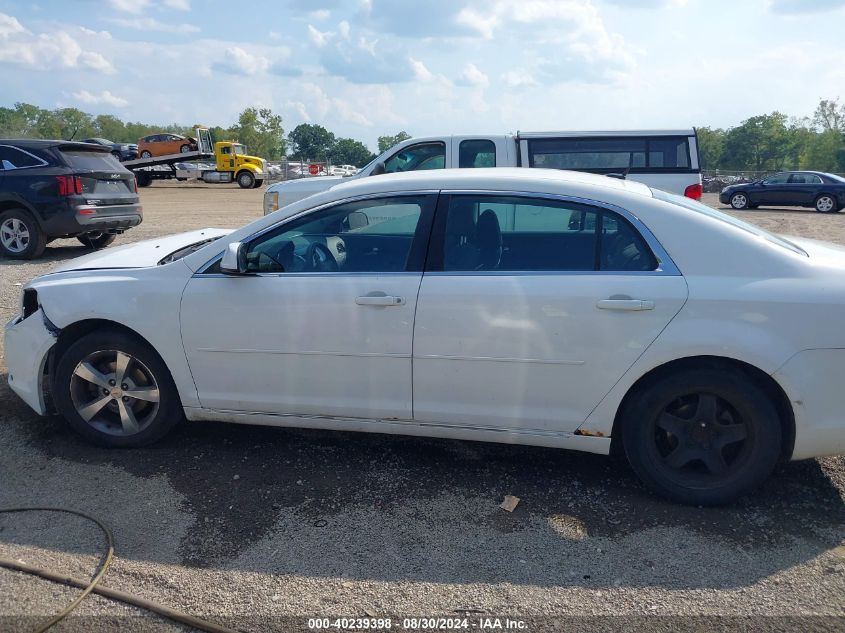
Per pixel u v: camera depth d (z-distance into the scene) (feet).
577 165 30.48
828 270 10.68
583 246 11.30
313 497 11.57
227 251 11.84
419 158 30.63
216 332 12.28
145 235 45.14
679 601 8.96
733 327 10.47
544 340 11.05
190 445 13.51
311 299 11.82
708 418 11.00
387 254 11.96
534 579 9.43
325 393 12.18
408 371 11.69
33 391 13.29
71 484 11.90
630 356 10.81
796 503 11.43
